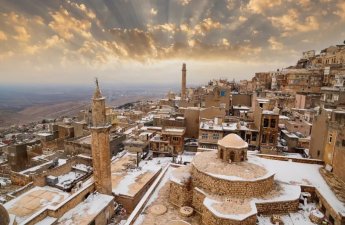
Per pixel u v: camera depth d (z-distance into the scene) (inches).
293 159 1323.8
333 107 1692.9
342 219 777.6
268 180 940.6
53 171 1507.1
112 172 1608.0
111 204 1193.4
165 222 898.1
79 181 1469.0
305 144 1819.6
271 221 856.3
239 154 1026.1
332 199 908.0
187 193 1001.5
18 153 2103.8
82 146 2006.6
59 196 1288.1
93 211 1086.4
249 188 904.3
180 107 3270.2
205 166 1007.6
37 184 1389.0
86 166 1710.1
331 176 1124.5
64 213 1054.4
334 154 1142.3
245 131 1914.4
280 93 3154.5
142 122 3080.7
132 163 1788.9
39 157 1991.9
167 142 2186.3
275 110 1835.6
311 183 1061.1
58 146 2544.3
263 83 4429.1
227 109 2790.4
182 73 4069.9
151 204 1024.2
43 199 1248.2
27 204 1193.4
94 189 1261.1
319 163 1282.0
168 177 1286.9
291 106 2957.7
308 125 2031.3
